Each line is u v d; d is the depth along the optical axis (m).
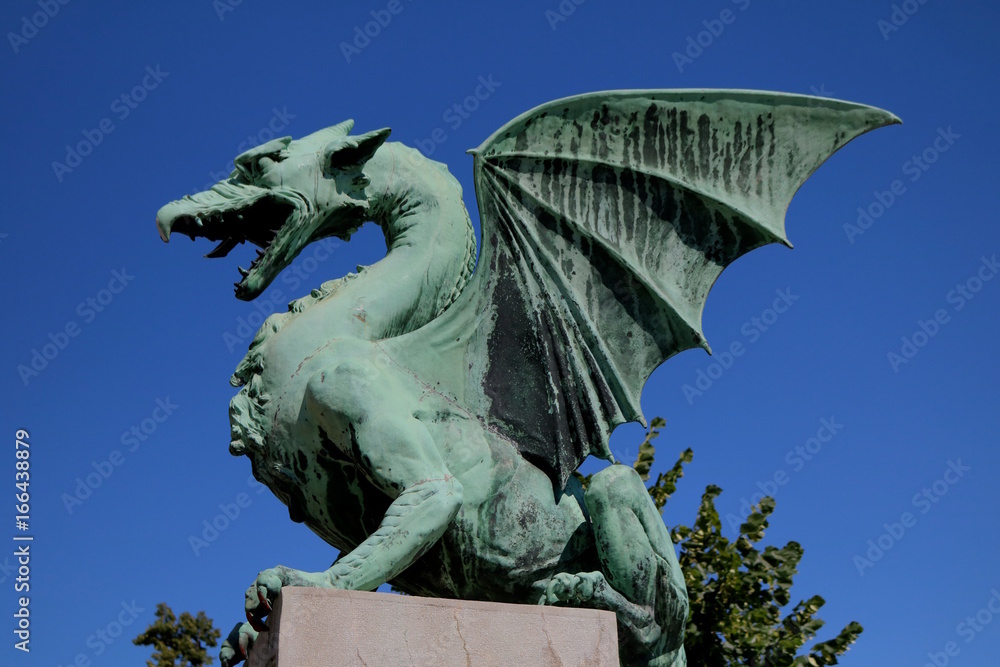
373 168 5.22
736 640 8.52
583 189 5.10
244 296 5.05
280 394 4.71
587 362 4.97
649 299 5.04
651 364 5.07
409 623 3.91
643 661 4.71
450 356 4.88
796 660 8.71
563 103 5.05
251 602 3.97
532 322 4.95
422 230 5.19
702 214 5.08
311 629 3.79
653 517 4.78
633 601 4.62
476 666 3.92
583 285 5.05
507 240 5.02
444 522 4.35
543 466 4.85
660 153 5.09
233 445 4.80
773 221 4.99
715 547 9.02
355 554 4.18
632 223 5.08
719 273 5.11
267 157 5.10
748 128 5.07
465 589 4.66
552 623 4.09
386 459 4.43
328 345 4.73
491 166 5.04
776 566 8.95
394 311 4.93
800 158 5.05
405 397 4.68
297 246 5.14
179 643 11.84
